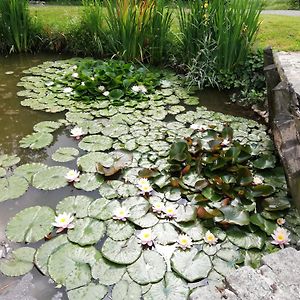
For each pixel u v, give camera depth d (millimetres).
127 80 3588
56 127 2938
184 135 2812
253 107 3348
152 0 3941
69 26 4660
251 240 1872
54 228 1938
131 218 1987
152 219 1987
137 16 4055
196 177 2299
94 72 3756
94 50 4504
